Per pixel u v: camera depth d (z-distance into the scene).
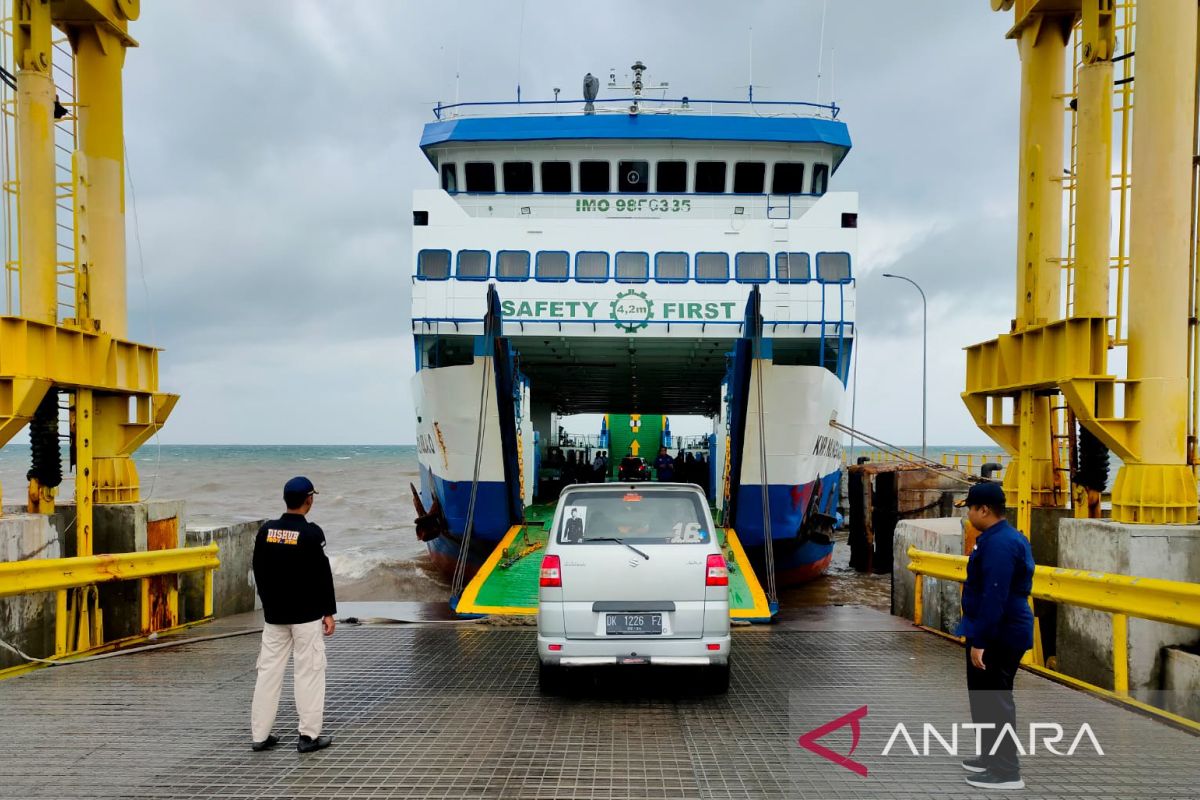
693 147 16.05
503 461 13.38
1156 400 7.26
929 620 9.74
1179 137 7.29
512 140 15.92
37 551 7.97
